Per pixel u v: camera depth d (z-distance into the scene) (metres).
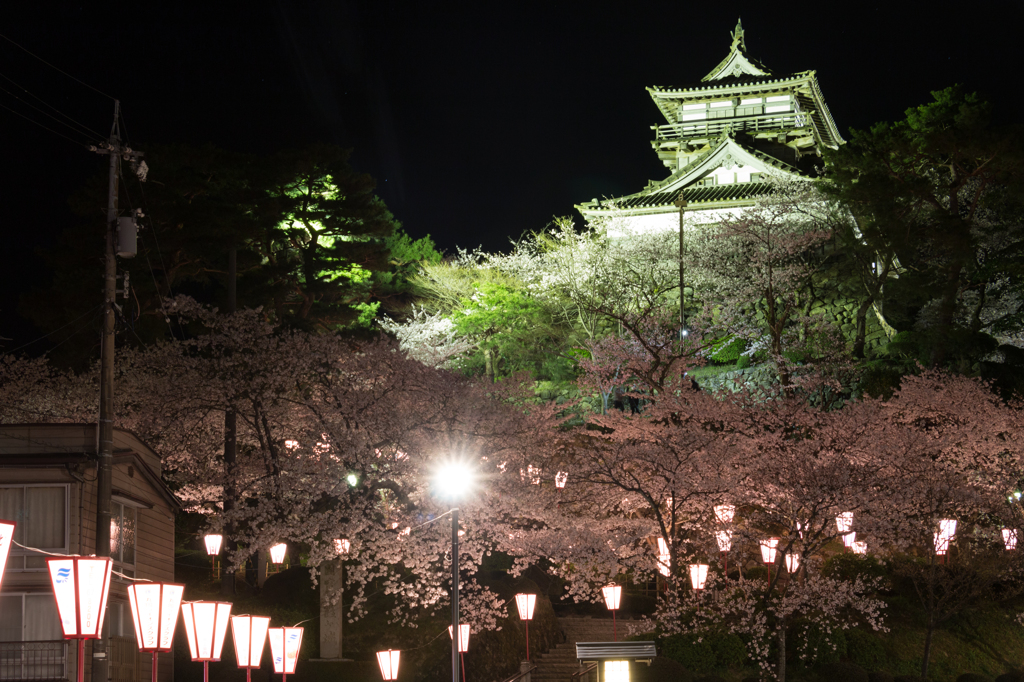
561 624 24.56
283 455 24.34
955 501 21.80
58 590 9.33
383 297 45.28
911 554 24.39
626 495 22.00
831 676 21.23
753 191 44.94
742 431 23.70
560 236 46.94
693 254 42.19
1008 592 24.33
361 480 22.42
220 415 25.16
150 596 11.47
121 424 24.09
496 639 21.56
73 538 17.33
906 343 34.09
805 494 19.98
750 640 22.17
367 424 22.34
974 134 32.31
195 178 31.73
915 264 37.44
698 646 21.66
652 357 33.84
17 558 17.14
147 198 29.48
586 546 21.06
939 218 33.19
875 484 20.56
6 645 16.58
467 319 43.34
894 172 35.03
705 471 21.17
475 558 21.75
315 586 22.41
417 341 41.75
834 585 21.05
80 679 11.83
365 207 36.69
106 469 14.91
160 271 32.38
